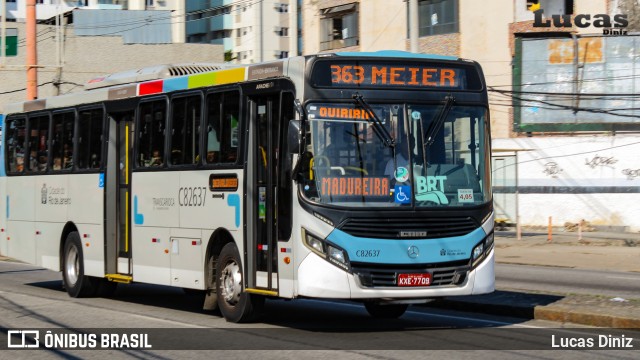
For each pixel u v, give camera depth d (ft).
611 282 64.49
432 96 38.70
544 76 135.64
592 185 134.82
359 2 157.79
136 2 263.70
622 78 131.85
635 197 131.75
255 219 40.93
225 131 43.01
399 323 42.65
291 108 38.14
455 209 37.99
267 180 39.93
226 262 42.86
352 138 37.40
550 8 137.28
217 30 272.51
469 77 39.68
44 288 62.28
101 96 54.34
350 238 36.47
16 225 63.98
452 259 37.70
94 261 54.13
